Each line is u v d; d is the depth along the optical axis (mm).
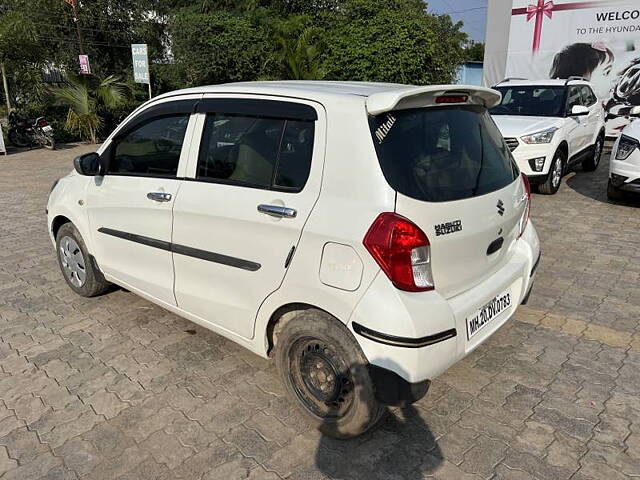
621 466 2531
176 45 19578
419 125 2625
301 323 2648
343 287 2422
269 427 2855
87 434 2822
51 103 18359
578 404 3006
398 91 2486
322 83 3158
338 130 2531
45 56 19219
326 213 2484
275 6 21891
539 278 4852
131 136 3668
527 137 7656
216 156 3074
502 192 2945
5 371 3449
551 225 6547
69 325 4070
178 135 3311
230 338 3170
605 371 3332
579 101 9062
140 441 2764
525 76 15266
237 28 18609
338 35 16438
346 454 2645
